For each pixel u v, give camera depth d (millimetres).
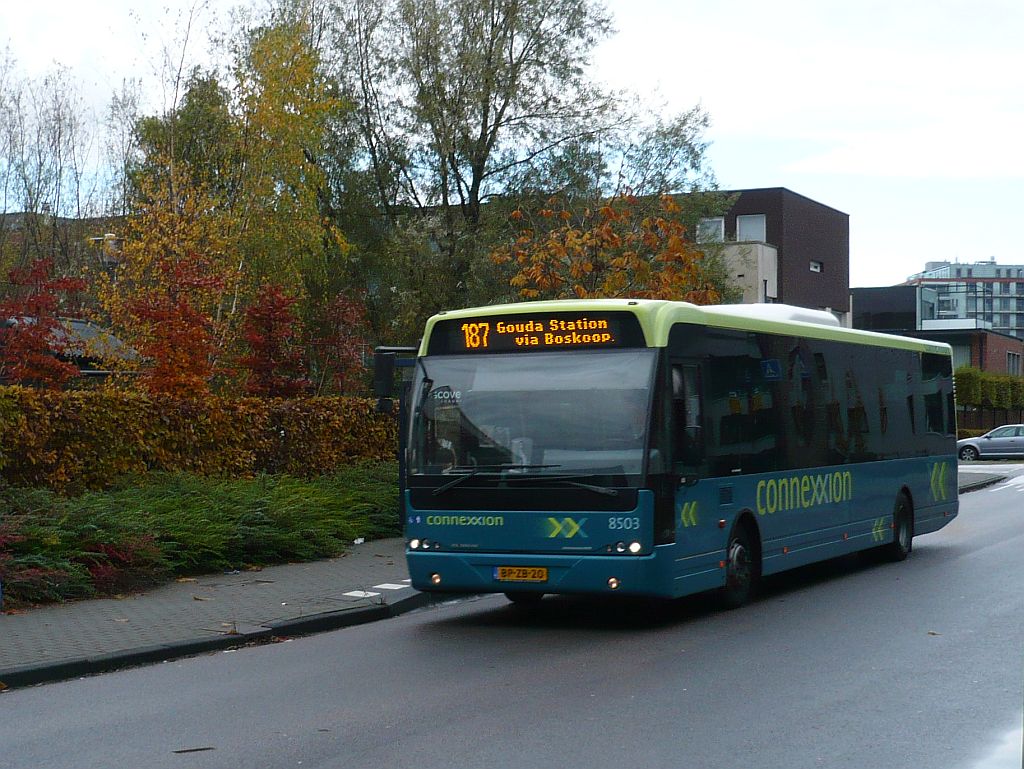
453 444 11984
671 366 11727
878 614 12367
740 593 13062
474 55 32094
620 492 11273
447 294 32062
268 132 30094
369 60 33688
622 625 12109
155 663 10430
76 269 37844
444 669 9867
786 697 8516
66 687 9445
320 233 30875
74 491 16234
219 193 30828
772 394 13883
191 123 32406
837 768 6680
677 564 11578
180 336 21625
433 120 32500
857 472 16062
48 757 7266
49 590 12742
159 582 14141
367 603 13031
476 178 33625
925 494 18578
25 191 39562
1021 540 20078
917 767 6684
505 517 11656
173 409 18062
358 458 22031
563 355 11797
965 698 8391
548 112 33250
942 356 19797
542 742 7320
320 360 28984
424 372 12289
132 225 26391
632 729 7617
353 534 18047
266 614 12250
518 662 10133
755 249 52281
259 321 23969
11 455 15516
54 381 22391
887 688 8758
